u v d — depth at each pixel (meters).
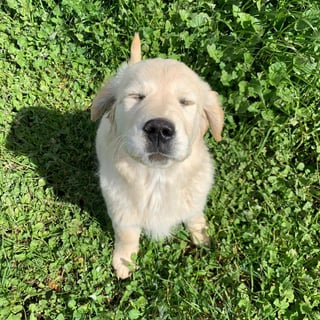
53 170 0.52
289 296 0.41
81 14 0.58
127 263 0.44
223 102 0.53
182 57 0.56
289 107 0.51
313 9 0.51
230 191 0.50
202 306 0.42
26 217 0.48
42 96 0.56
